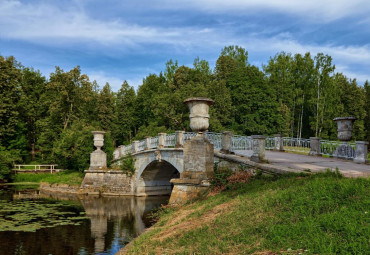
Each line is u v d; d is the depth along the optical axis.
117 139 57.78
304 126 55.75
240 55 62.44
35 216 17.36
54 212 18.69
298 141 20.69
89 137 31.84
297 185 8.20
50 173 37.72
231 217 7.42
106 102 54.41
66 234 13.69
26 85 50.03
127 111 57.78
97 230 14.47
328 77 45.75
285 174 10.55
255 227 6.23
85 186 27.52
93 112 54.19
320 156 18.08
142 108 56.34
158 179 27.78
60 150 34.12
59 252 11.21
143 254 6.84
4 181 35.69
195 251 5.89
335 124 45.72
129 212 19.12
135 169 26.94
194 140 14.83
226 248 5.61
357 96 50.16
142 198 25.38
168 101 38.09
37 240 12.68
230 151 15.67
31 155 49.38
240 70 49.03
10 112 39.72
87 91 46.31
